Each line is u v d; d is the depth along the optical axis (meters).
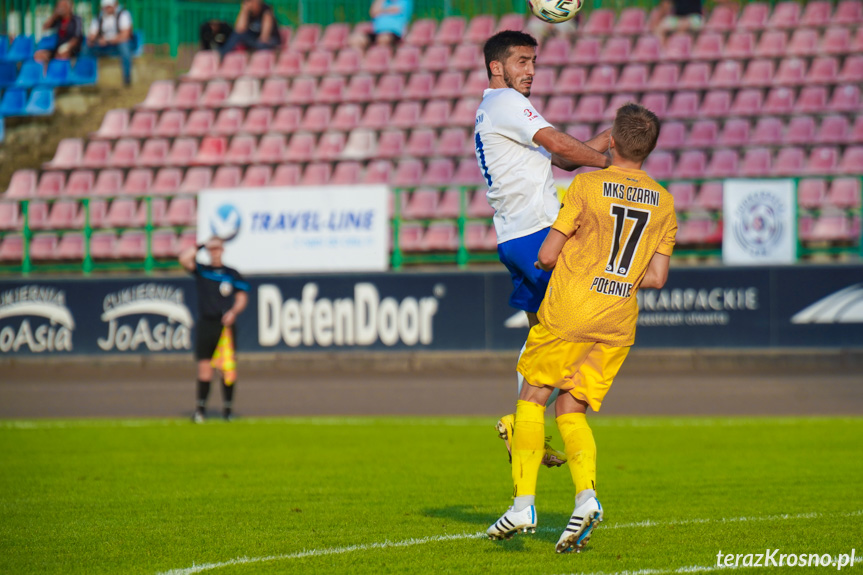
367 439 36.88
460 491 26.27
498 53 19.50
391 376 60.53
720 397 48.91
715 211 69.69
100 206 79.31
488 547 19.23
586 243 17.84
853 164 72.56
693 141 76.56
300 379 59.53
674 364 61.84
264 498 25.33
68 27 94.00
